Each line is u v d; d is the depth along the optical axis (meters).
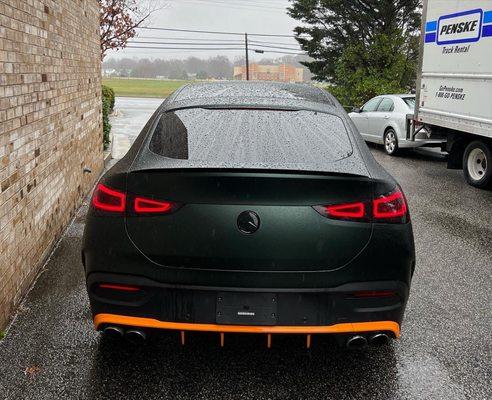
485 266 4.84
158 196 2.60
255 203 2.55
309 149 2.98
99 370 2.95
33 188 4.25
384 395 2.77
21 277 3.86
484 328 3.57
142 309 2.66
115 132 16.42
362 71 25.20
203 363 3.06
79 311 3.68
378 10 29.03
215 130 3.12
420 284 4.37
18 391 2.74
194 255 2.57
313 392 2.79
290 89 3.88
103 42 17.25
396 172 10.19
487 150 8.31
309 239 2.57
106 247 2.66
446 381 2.91
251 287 2.59
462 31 8.37
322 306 2.63
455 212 6.96
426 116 9.66
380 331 2.73
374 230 2.65
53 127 5.02
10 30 3.68
